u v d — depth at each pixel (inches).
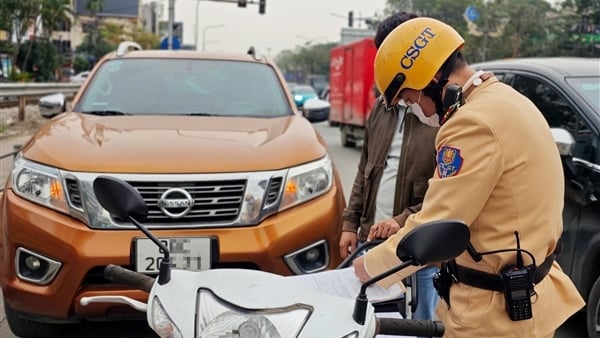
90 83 195.6
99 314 136.3
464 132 74.9
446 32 80.1
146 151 142.8
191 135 154.6
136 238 134.0
